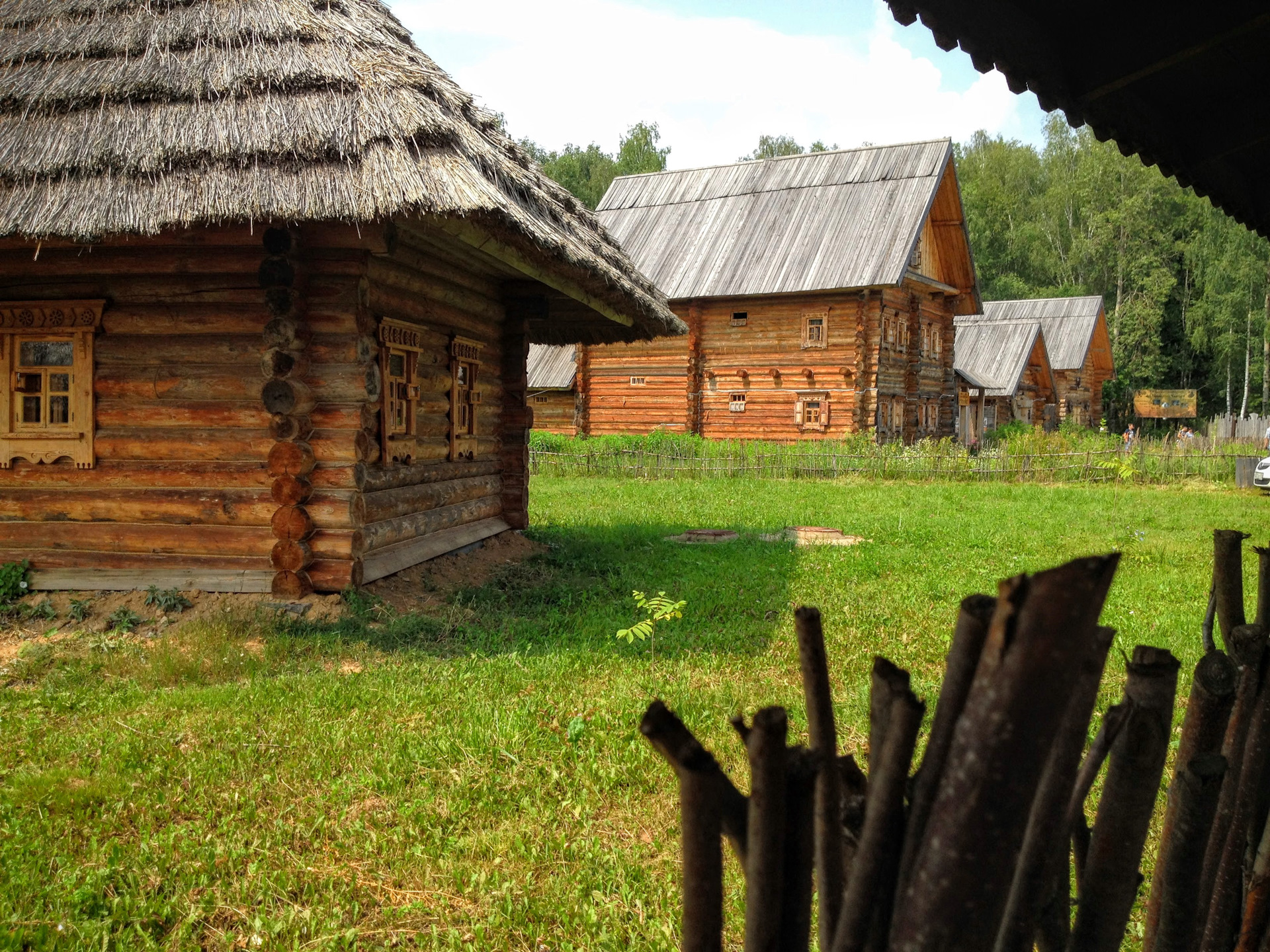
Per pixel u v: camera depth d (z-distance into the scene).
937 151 28.41
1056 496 18.56
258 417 7.37
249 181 6.44
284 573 7.21
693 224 30.11
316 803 4.23
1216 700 1.34
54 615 7.19
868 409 25.86
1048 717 0.87
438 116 6.81
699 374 28.25
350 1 8.27
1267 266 42.97
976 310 32.19
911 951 0.93
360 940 3.30
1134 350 48.72
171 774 4.51
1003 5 2.55
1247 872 1.46
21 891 3.49
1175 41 2.59
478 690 5.75
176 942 3.25
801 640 1.17
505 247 7.28
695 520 14.71
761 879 0.94
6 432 7.58
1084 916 1.28
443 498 9.53
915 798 1.07
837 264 26.23
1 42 7.70
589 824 4.12
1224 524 14.37
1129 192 49.84
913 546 12.02
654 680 6.04
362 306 7.27
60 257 7.38
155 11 7.70
